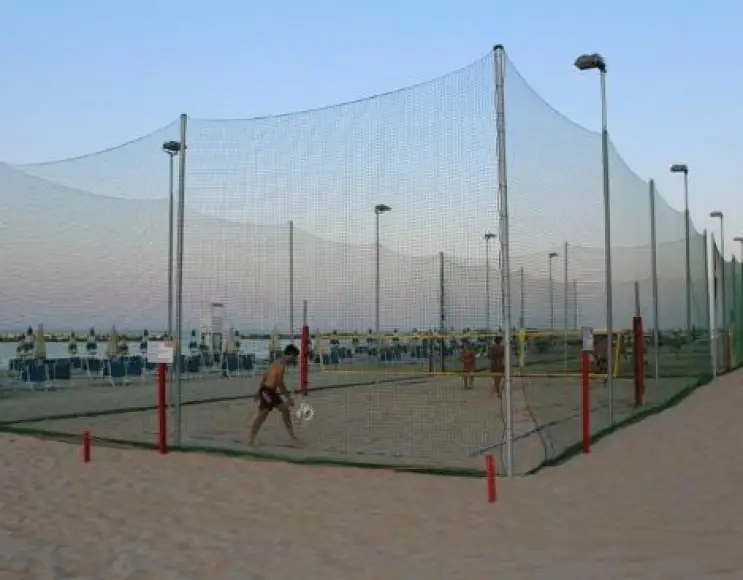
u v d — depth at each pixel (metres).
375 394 17.97
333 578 5.30
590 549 5.85
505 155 8.54
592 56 12.85
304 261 10.72
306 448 10.64
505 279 8.55
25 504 7.56
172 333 12.23
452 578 5.23
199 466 9.38
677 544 5.95
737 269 31.66
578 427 12.62
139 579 5.33
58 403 16.58
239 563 5.66
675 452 10.20
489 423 13.30
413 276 10.10
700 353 23.73
